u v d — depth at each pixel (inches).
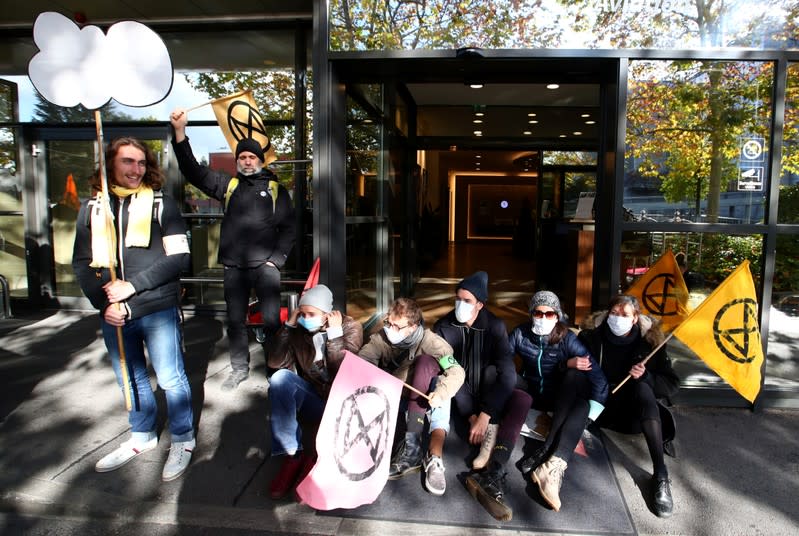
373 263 226.7
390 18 162.7
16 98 269.7
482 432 121.4
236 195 162.4
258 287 164.2
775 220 153.9
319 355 122.0
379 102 226.7
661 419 124.8
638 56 152.9
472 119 330.3
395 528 104.3
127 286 113.6
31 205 272.7
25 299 277.9
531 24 157.9
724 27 152.5
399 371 127.6
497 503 107.0
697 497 113.7
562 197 341.4
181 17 250.7
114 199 118.0
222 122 172.2
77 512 110.0
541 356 133.2
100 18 252.8
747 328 130.3
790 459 128.9
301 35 251.6
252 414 151.2
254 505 111.2
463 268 486.3
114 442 135.9
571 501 112.4
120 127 264.7
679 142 155.5
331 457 105.4
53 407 156.2
